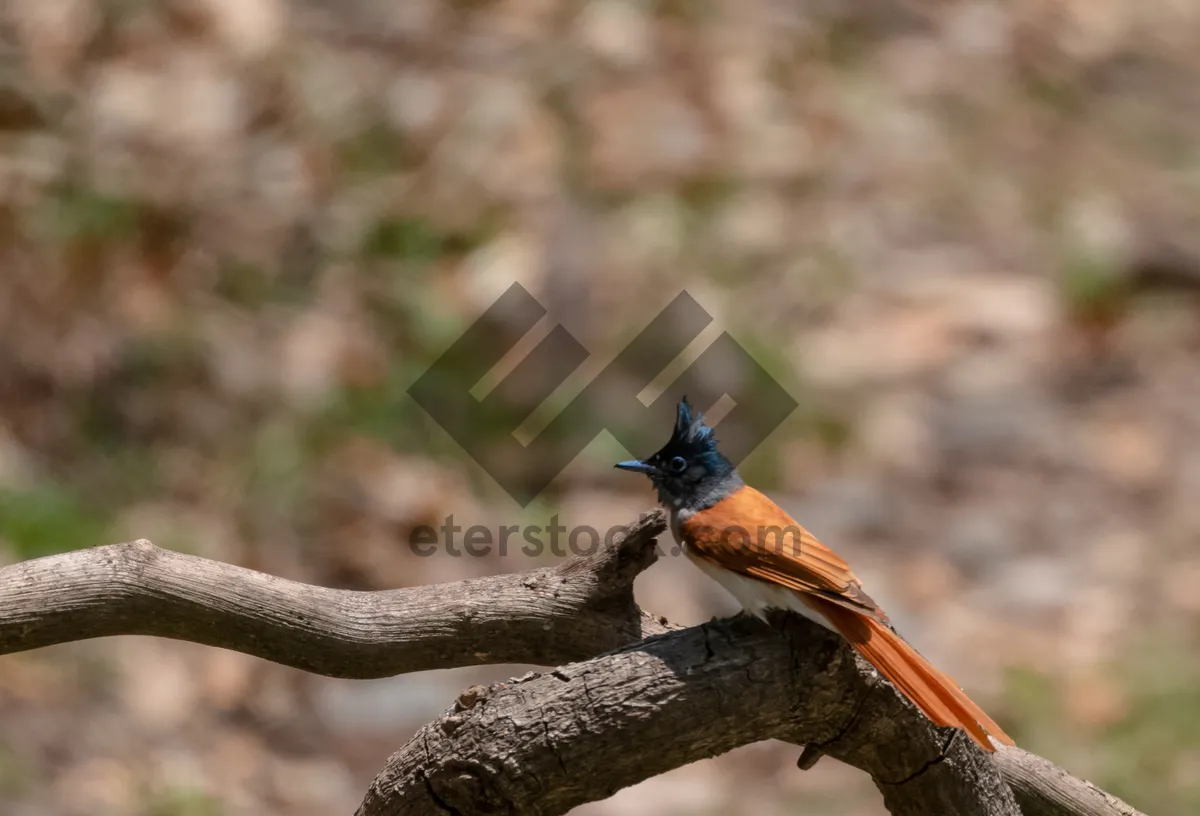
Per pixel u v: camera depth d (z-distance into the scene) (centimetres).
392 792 453
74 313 1309
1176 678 1109
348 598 510
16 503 1120
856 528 1259
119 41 1594
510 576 516
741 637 458
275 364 1316
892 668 461
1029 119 1856
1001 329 1504
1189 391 1448
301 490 1217
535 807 446
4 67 1523
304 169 1505
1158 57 2061
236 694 1063
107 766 952
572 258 1466
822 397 1392
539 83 1691
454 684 1105
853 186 1658
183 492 1202
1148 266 1598
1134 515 1287
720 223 1562
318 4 1755
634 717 440
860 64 1883
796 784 1041
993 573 1224
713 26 1852
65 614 484
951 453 1354
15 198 1376
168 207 1412
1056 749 1046
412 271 1432
